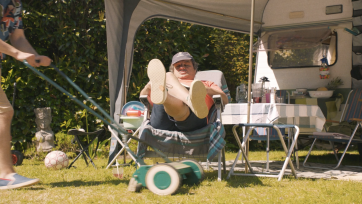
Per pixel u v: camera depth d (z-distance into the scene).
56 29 6.54
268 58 7.26
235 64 8.28
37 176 3.58
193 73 3.78
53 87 6.29
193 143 3.32
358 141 4.70
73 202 2.30
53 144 5.95
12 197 2.40
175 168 2.64
